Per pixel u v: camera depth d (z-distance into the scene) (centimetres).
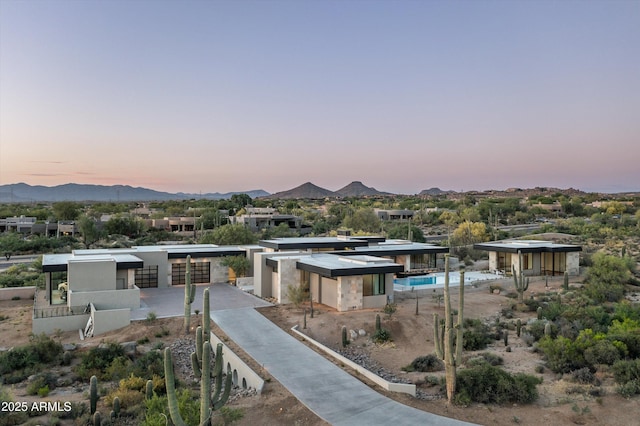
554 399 1989
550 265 4900
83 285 3419
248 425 1750
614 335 2506
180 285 4462
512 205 14262
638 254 6034
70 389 2233
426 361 2527
